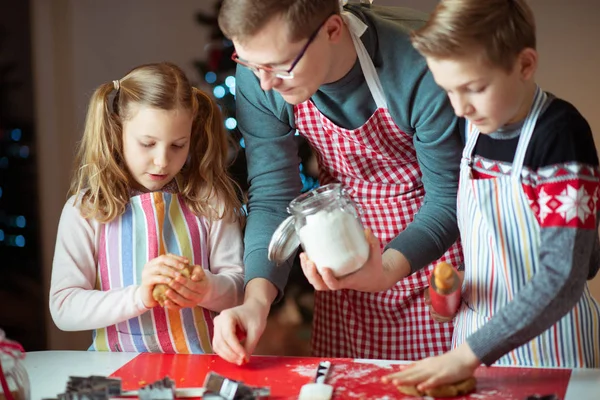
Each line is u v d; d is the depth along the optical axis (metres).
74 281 1.69
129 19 3.79
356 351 1.92
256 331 1.50
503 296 1.45
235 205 1.84
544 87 3.44
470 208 1.48
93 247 1.73
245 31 1.38
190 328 1.71
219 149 1.83
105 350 1.70
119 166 1.76
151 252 1.72
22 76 3.67
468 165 1.49
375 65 1.63
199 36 3.81
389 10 1.75
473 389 1.29
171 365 1.49
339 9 1.52
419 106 1.61
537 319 1.25
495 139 1.43
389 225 1.85
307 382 1.37
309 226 1.39
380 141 1.73
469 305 1.51
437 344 1.85
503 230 1.43
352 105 1.67
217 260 1.79
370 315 1.89
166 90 1.65
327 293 1.96
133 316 1.62
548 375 1.35
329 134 1.75
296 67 1.43
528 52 1.28
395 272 1.58
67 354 1.58
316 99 1.70
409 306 1.86
